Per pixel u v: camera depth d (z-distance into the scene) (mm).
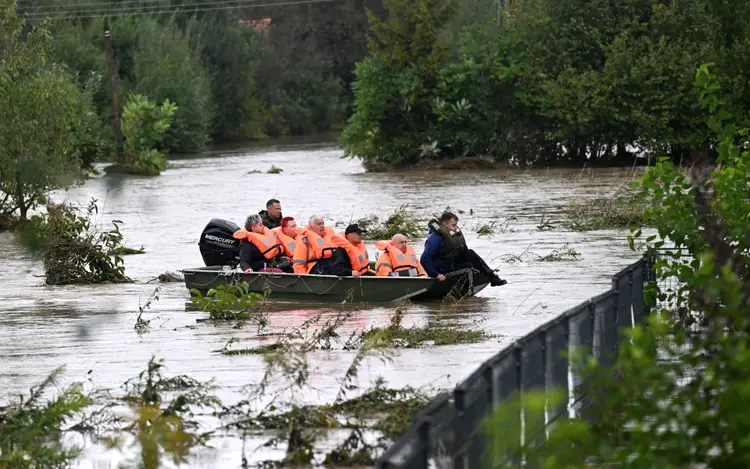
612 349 21984
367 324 34812
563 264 47469
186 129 179875
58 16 176125
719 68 104500
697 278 14211
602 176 101750
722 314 12719
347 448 20391
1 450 20688
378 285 38844
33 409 23078
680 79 106062
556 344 18172
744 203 23328
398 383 25812
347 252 39812
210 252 43438
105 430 23141
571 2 113375
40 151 70312
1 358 31500
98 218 76938
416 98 119312
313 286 39281
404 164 120875
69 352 32031
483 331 32500
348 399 23969
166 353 31234
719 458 11375
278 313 37594
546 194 84562
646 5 112688
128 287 46250
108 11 195875
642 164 114938
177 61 189125
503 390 15594
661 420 11891
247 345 31844
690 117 108000
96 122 114938
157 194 97125
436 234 39438
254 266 41125
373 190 94625
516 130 117688
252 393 23828
